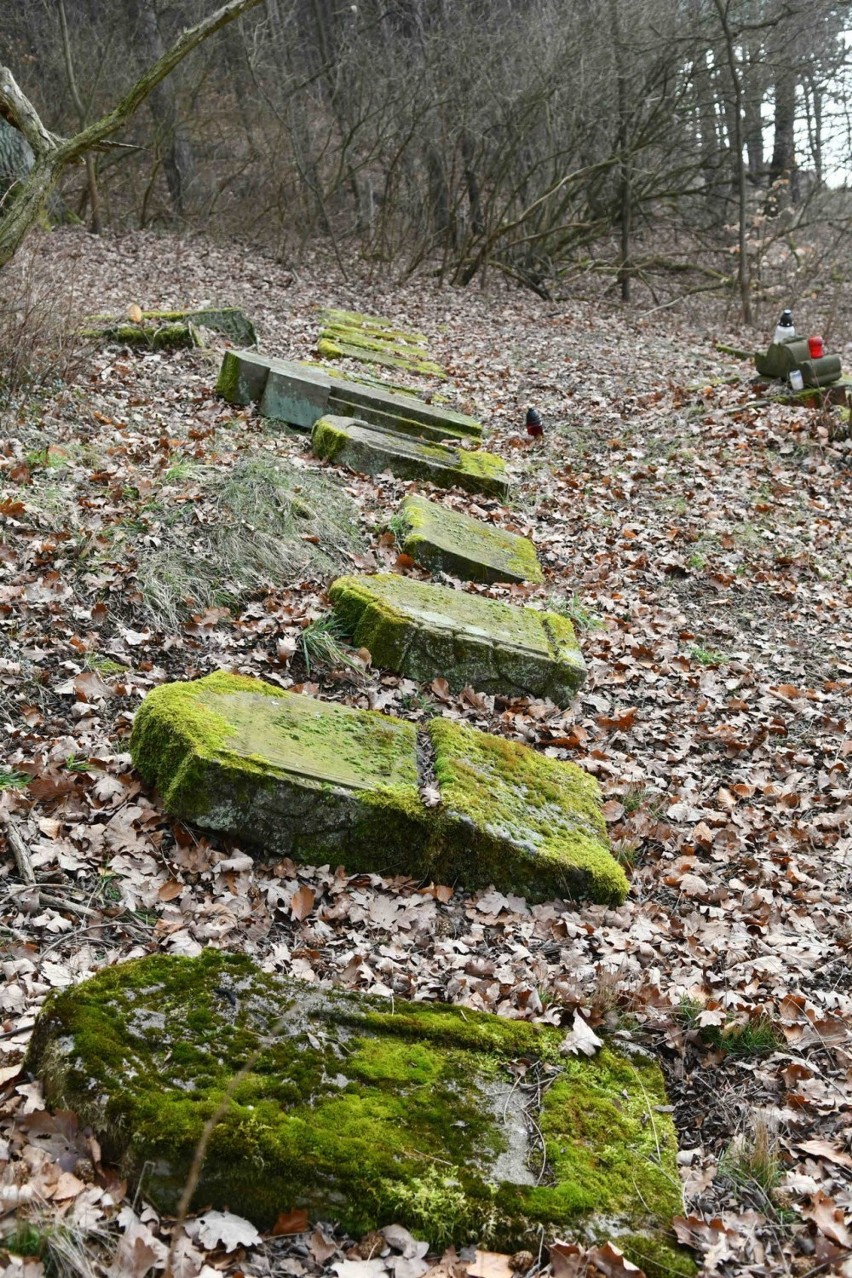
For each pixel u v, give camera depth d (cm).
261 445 730
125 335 889
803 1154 299
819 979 381
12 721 421
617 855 432
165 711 392
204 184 1786
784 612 689
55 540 529
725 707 573
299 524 603
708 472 878
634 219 1838
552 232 1678
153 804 389
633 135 1725
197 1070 259
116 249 1466
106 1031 262
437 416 874
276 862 381
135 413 738
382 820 384
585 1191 260
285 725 411
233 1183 240
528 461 887
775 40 1748
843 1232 268
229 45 1820
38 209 688
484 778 421
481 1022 306
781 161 2156
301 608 534
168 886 359
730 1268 254
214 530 569
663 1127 290
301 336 1148
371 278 1581
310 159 1686
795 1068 326
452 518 675
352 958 344
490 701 510
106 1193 235
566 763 468
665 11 1639
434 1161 256
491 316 1490
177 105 1688
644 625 644
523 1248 246
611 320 1559
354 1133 256
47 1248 220
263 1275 230
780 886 436
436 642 510
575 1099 288
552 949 372
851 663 636
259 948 345
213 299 1268
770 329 1594
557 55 1591
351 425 780
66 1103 248
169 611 505
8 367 695
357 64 1678
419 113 1570
